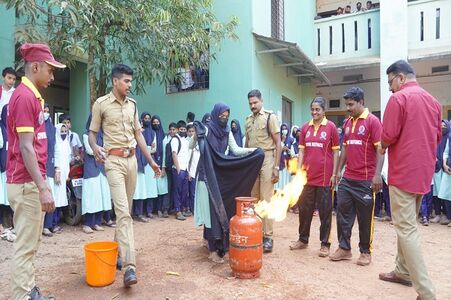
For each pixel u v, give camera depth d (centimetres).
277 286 391
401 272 399
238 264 408
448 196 723
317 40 1441
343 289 388
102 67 702
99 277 382
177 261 472
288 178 901
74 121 984
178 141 764
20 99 307
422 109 359
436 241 600
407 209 356
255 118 537
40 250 513
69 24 648
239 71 989
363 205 466
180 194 764
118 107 418
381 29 1202
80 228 662
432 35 1243
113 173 408
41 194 304
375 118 465
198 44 795
